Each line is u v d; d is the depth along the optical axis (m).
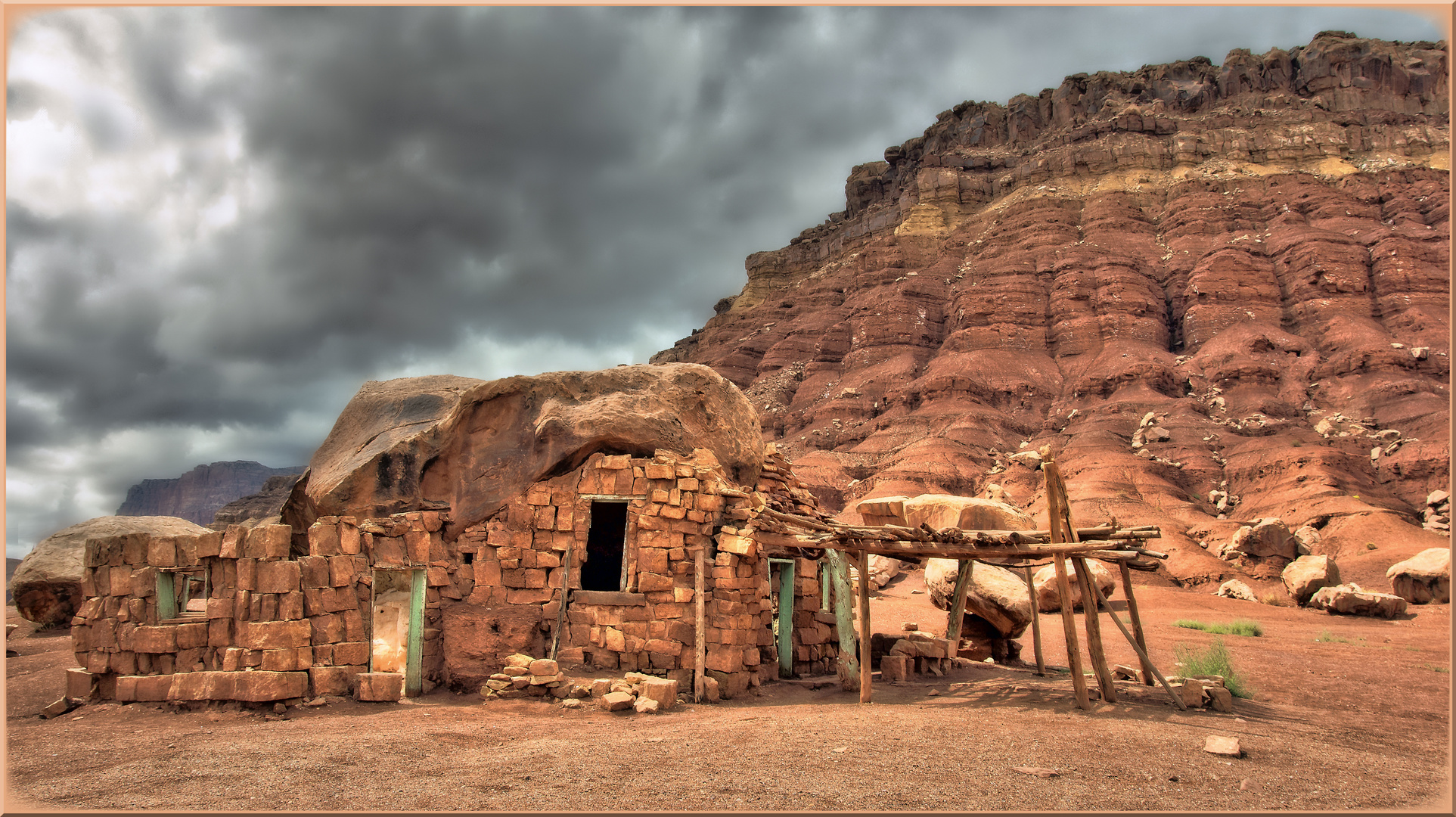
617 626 15.65
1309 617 36.03
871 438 110.81
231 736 11.16
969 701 14.58
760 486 20.36
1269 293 111.31
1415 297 104.31
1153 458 86.88
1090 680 17.62
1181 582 50.56
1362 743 11.27
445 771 9.01
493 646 15.43
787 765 9.11
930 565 24.48
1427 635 27.64
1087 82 165.75
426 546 15.90
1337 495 68.69
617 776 8.68
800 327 157.50
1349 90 146.38
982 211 151.38
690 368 19.67
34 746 10.63
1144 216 132.62
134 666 14.05
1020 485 83.44
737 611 15.59
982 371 114.38
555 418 16.97
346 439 19.47
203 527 30.20
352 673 14.24
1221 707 13.36
